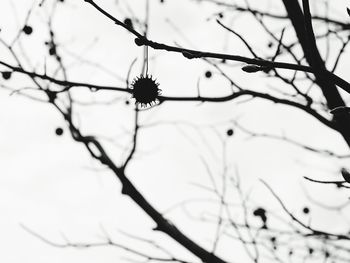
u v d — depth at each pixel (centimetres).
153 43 187
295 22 369
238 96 380
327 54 375
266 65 191
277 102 388
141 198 462
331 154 427
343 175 193
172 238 451
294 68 193
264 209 450
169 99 362
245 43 292
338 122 359
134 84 261
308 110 384
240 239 435
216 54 189
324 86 369
